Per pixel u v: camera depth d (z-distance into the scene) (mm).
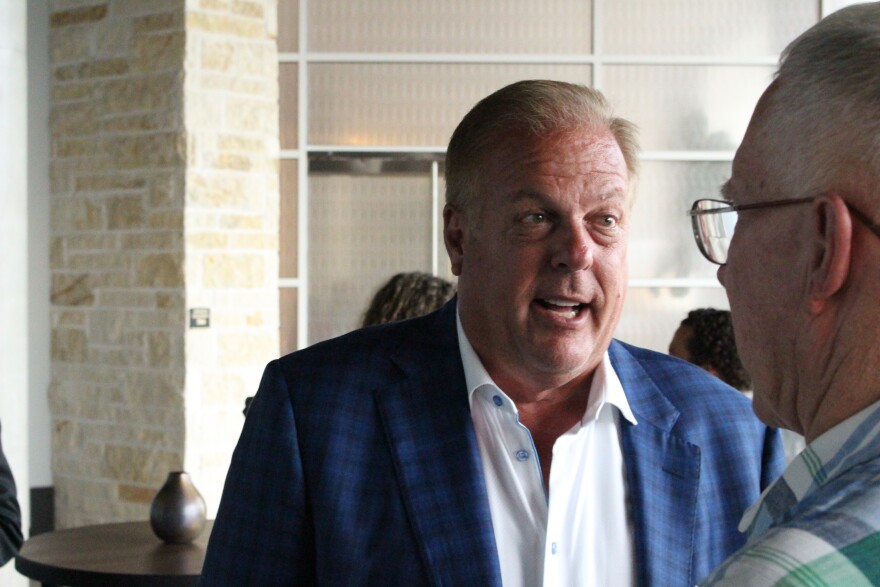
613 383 1376
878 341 726
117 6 5105
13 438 4023
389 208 5688
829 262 733
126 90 5078
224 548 1317
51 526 5348
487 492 1314
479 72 5707
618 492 1361
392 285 2832
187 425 4918
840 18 760
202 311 4961
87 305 5227
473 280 1352
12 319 4023
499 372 1360
